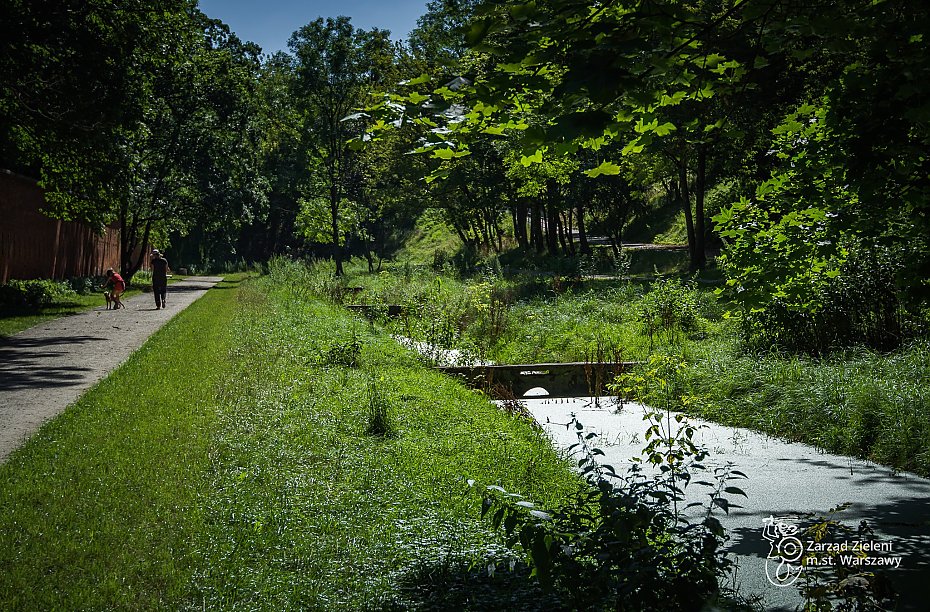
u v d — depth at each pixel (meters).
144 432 9.41
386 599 4.86
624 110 4.81
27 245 35.69
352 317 25.31
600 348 17.36
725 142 32.31
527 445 9.28
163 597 4.92
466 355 16.73
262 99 49.97
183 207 48.78
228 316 25.78
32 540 5.85
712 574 4.46
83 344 19.08
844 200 7.85
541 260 50.69
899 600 5.18
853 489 8.19
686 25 4.71
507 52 4.56
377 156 59.19
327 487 7.35
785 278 8.27
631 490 5.20
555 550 4.45
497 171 52.22
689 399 12.30
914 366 11.96
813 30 5.30
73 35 23.56
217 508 6.64
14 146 29.44
